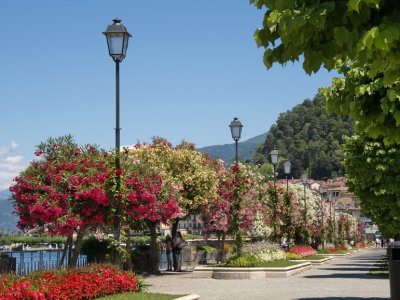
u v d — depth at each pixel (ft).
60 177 54.49
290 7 16.84
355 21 15.98
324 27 16.74
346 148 67.31
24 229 60.80
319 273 91.61
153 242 90.84
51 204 54.03
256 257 90.33
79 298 39.93
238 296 54.39
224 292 58.75
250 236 141.18
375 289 59.93
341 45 15.93
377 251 276.82
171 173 96.22
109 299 41.63
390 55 16.94
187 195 98.94
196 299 46.44
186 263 114.83
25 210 57.77
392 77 18.48
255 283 71.00
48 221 54.75
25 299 35.04
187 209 99.45
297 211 151.94
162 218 67.92
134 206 55.11
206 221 109.81
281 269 80.23
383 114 26.25
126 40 49.24
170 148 103.24
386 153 61.87
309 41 17.53
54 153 59.11
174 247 99.25
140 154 97.50
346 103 30.09
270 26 17.28
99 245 75.05
